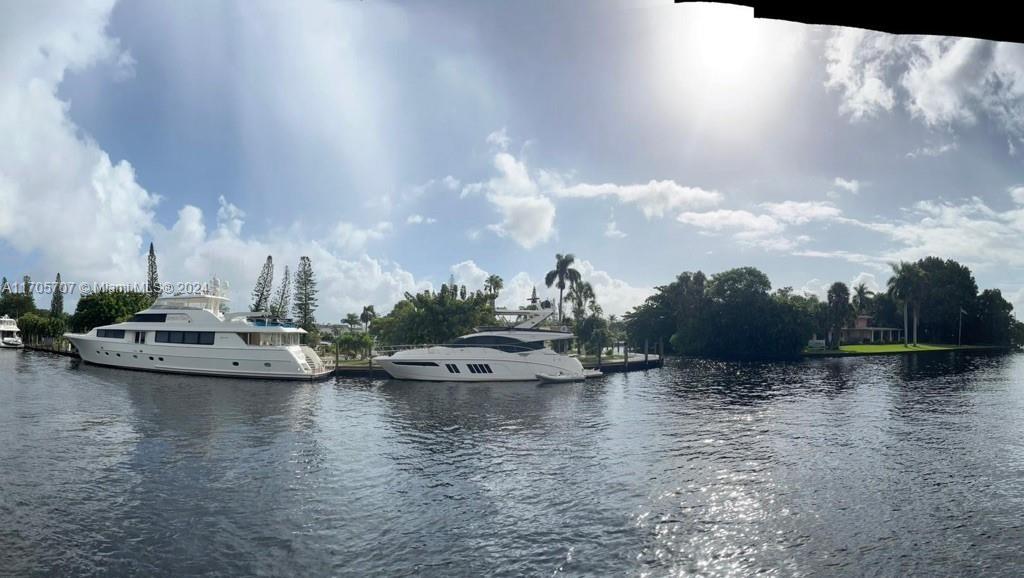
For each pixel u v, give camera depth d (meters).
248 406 41.53
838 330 114.62
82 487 22.80
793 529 19.70
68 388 48.00
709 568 17.06
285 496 22.33
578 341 97.94
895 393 52.16
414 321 75.69
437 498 22.39
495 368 58.62
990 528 19.77
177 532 18.91
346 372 61.97
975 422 37.44
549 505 21.77
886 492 23.28
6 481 23.27
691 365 87.06
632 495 22.84
